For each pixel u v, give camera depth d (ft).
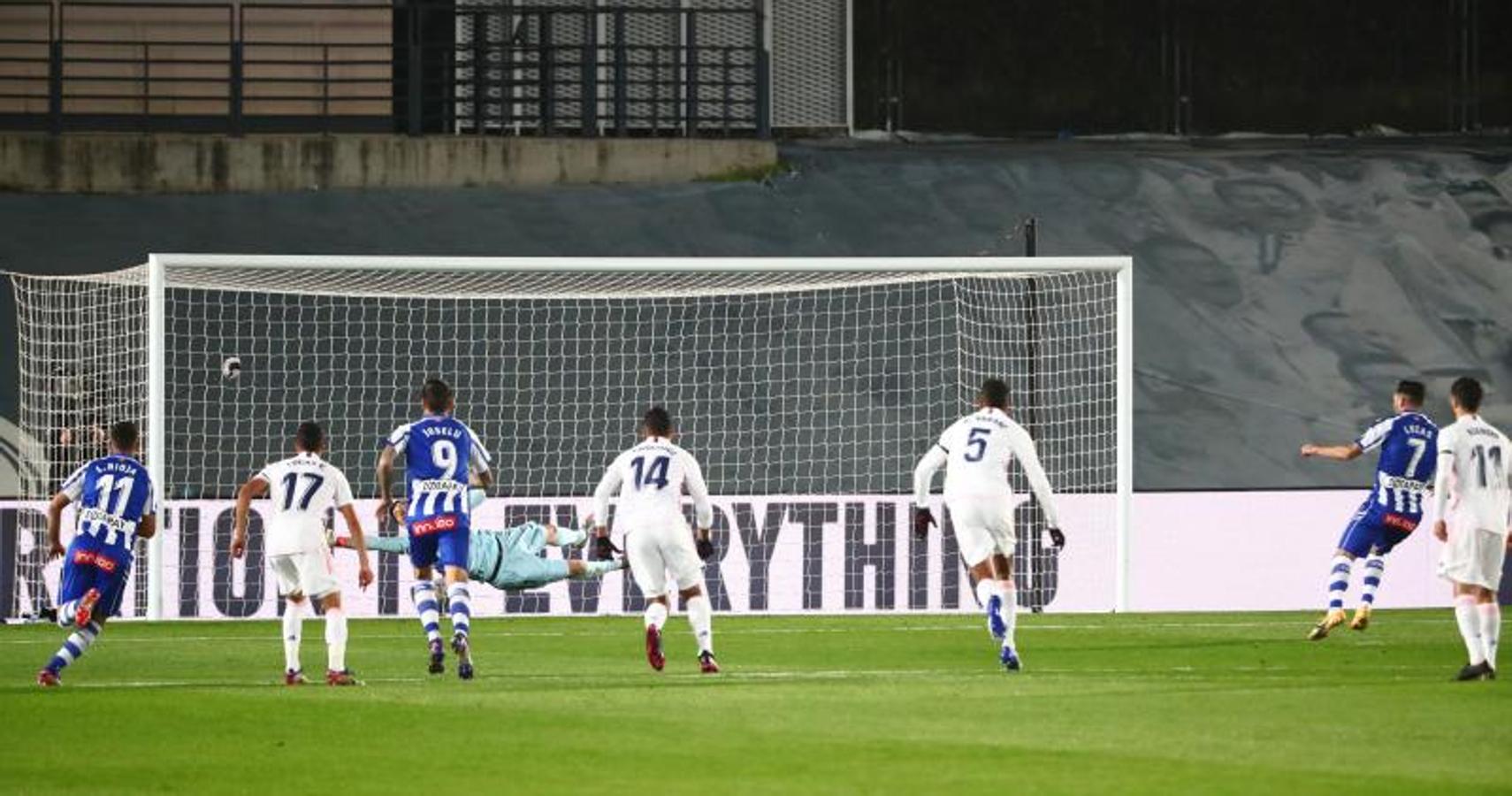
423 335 355.15
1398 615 276.62
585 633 248.93
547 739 138.82
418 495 187.42
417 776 123.03
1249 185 428.56
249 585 279.69
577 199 407.23
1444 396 372.38
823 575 285.02
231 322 358.43
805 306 367.66
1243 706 155.94
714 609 284.00
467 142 411.13
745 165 420.77
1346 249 409.08
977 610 286.05
